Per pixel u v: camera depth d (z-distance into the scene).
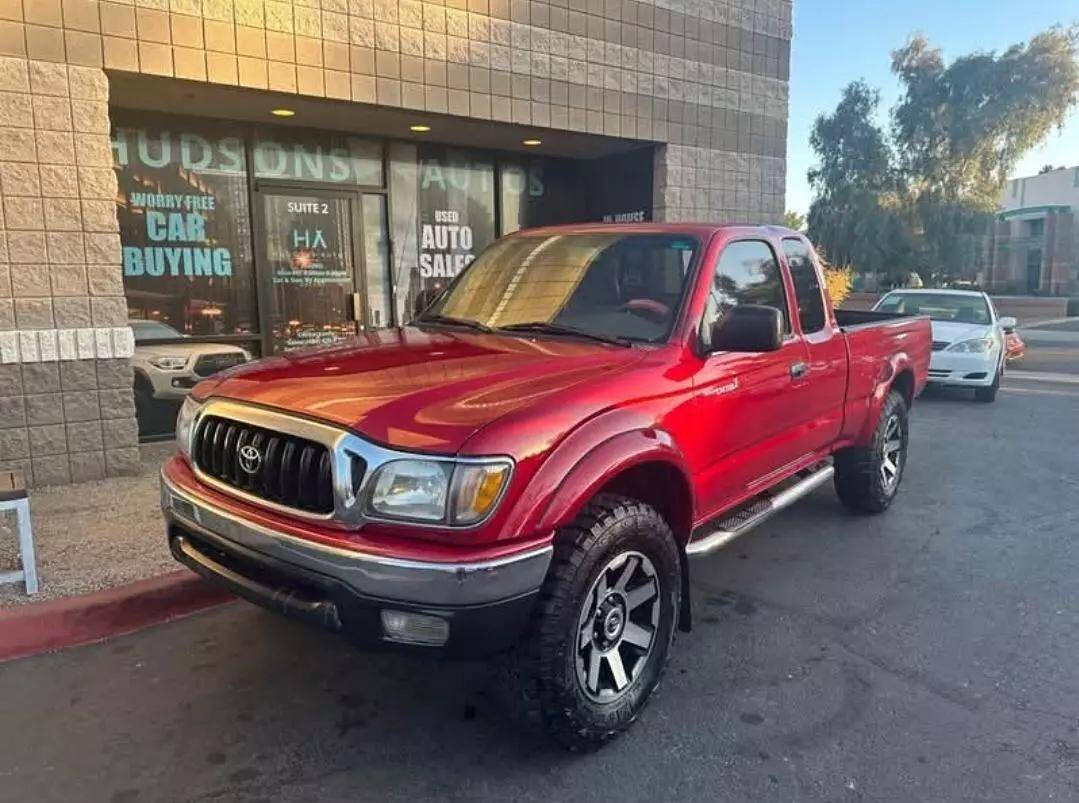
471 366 3.37
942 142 31.80
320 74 7.20
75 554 4.83
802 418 4.78
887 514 6.35
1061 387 14.52
